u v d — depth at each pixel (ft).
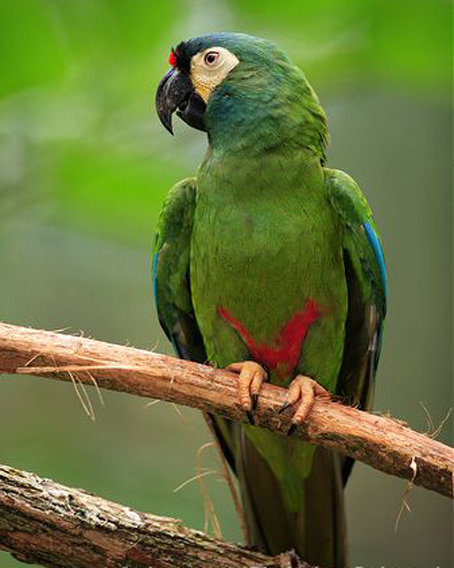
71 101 33.63
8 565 39.63
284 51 32.71
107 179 33.12
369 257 30.19
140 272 53.57
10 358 23.52
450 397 47.98
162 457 46.78
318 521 31.07
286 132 29.58
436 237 49.52
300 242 28.86
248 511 31.04
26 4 32.04
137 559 24.41
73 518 24.14
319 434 25.41
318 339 29.94
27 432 46.24
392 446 23.89
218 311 30.19
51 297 51.88
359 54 33.73
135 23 32.91
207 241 29.66
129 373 23.94
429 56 33.37
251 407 25.99
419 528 46.11
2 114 33.42
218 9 34.14
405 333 49.06
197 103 31.45
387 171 51.16
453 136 49.98
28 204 33.60
